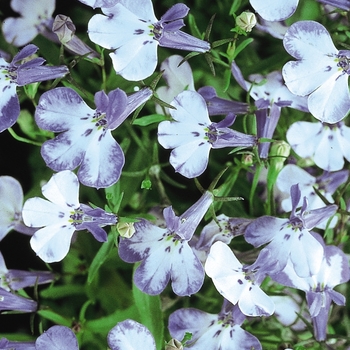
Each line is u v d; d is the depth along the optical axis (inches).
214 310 11.3
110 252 11.0
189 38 10.1
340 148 10.9
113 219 10.2
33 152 11.8
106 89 11.1
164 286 10.2
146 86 10.2
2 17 11.9
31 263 11.9
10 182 10.9
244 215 11.3
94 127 10.1
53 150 10.0
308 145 10.9
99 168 10.0
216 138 10.2
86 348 11.5
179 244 10.2
